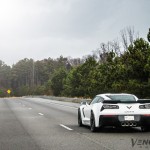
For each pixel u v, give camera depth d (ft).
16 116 72.64
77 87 201.77
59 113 81.76
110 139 35.24
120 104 40.29
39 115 75.20
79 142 33.40
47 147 30.58
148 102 41.06
